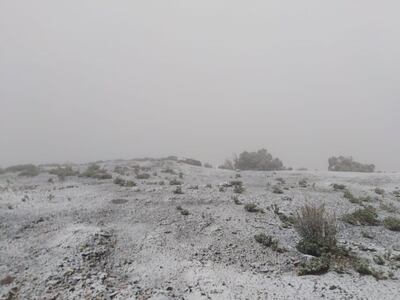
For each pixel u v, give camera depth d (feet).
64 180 48.24
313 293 16.88
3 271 18.30
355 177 57.88
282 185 48.52
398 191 44.37
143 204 33.60
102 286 17.26
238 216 30.66
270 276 19.26
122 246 22.77
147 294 16.76
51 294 16.29
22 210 29.84
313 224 23.53
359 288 17.30
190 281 18.31
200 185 46.06
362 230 28.07
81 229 24.36
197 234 25.81
